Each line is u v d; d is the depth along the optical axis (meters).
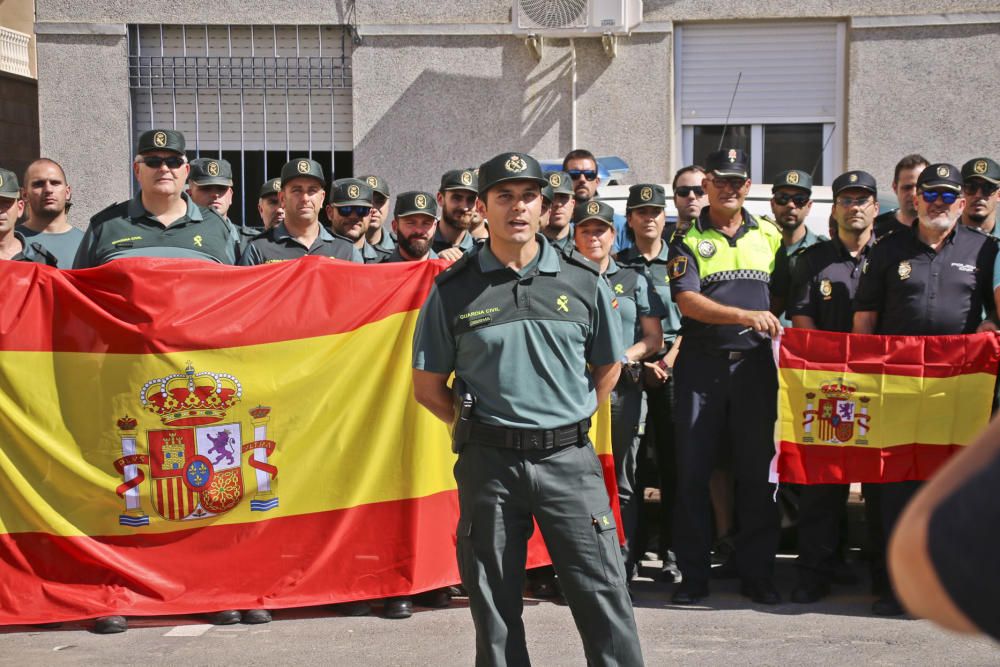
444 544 5.31
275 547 5.12
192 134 10.96
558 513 3.68
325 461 5.17
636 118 10.51
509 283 3.73
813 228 6.93
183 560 5.05
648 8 10.38
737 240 5.44
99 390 5.01
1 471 4.93
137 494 5.02
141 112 10.97
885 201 7.31
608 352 3.88
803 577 5.45
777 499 5.82
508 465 3.69
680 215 6.68
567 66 10.51
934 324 5.27
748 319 5.20
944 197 5.16
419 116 10.68
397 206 6.04
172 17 10.71
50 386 4.98
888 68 10.19
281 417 5.13
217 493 5.07
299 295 5.18
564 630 4.95
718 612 5.23
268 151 10.95
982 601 1.11
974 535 1.10
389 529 5.22
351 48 10.76
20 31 14.48
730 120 10.54
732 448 5.43
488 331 3.69
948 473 1.17
